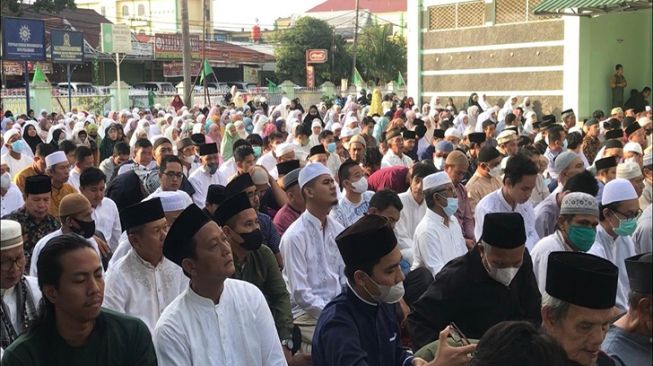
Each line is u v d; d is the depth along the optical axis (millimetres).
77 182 9625
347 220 7082
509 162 6582
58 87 39156
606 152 9703
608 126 14867
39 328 3297
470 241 7270
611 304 2963
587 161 12008
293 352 5293
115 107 37094
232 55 57812
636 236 6184
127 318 3459
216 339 3689
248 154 8375
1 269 3748
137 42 50938
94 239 6242
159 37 52312
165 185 7578
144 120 20406
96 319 3350
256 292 3908
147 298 4469
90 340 3311
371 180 8695
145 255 4473
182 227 3650
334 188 5871
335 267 5992
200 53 54906
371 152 9812
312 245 5840
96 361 3311
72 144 10500
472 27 27688
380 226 3650
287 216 7004
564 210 5113
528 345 2295
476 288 4184
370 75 58188
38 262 3279
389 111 24375
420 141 15492
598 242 5715
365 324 3717
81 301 3223
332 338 3605
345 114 25891
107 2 80312
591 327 2957
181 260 3701
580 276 2924
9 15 40062
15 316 4105
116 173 10031
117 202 8336
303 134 14367
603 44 25078
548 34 25328
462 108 28125
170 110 30641
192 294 3725
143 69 53562
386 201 5941
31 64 44156
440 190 5969
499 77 26953
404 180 8523
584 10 22078
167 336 3648
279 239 6398
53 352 3268
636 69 26266
